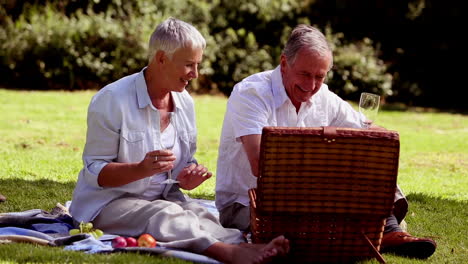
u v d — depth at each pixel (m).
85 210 5.11
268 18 19.52
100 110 5.02
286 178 4.63
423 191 8.68
